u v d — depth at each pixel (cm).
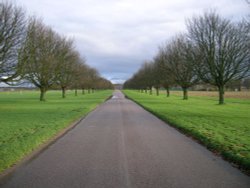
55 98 5906
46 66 4578
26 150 1041
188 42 4594
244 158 883
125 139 1305
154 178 733
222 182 702
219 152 1028
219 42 3978
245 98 5934
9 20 3180
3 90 12838
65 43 5522
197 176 751
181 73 5362
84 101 4700
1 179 729
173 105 3659
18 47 3256
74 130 1593
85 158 946
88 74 8981
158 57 6881
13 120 1969
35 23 3934
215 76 3966
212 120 1983
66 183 695
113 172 786
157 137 1360
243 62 3909
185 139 1308
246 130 1499
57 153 1021
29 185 683
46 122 1848
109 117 2297
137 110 3014
